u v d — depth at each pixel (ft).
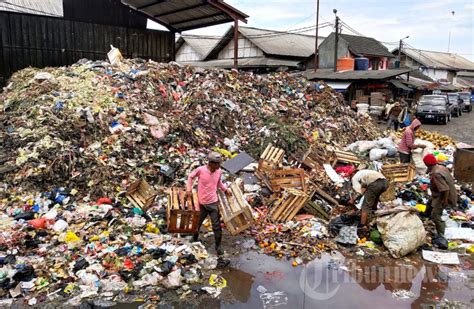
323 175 32.24
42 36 55.47
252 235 23.17
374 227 23.35
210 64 120.06
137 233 21.66
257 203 27.12
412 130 34.53
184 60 144.56
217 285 17.80
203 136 35.29
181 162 30.55
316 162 34.47
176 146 32.17
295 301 16.71
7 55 52.85
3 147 27.84
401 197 28.91
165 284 17.46
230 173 31.48
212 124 37.42
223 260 19.95
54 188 25.12
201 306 16.19
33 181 24.95
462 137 62.39
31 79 37.50
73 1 58.85
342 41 124.47
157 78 40.01
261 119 40.86
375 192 22.76
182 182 28.73
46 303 15.94
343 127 48.06
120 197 25.29
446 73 172.86
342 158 36.60
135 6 63.62
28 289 16.67
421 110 80.48
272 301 16.65
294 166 33.99
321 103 50.67
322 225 24.38
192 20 65.21
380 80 91.91
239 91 44.45
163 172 28.78
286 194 25.66
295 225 24.22
